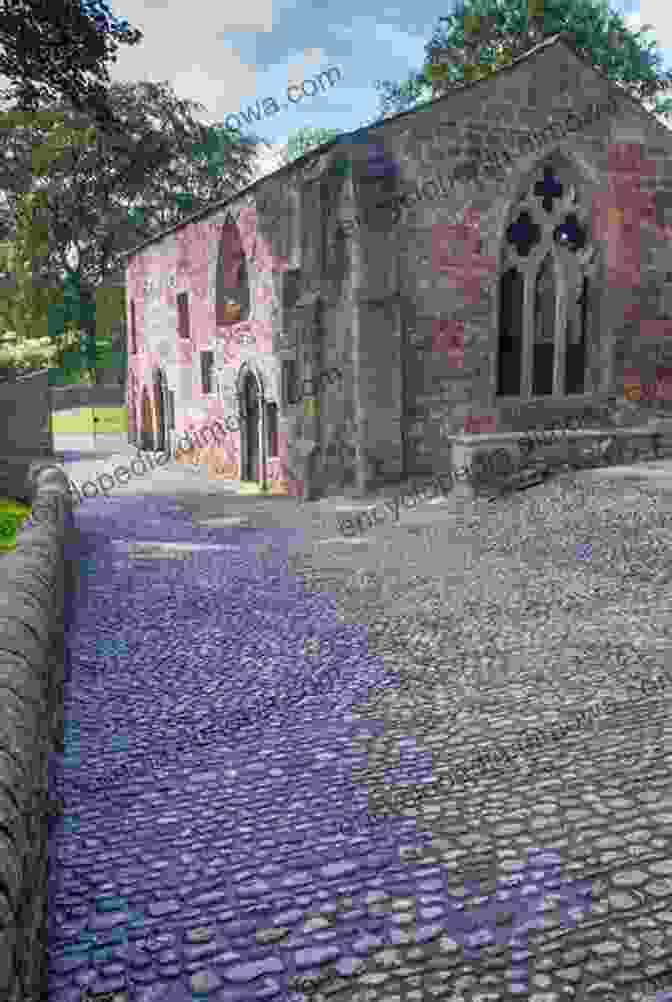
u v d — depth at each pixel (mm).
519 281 17078
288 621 8203
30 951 2896
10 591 5480
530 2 29406
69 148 39781
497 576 9578
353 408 15953
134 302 29906
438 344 16234
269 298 17734
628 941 3303
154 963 3334
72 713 6059
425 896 3672
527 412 17062
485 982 3125
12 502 17328
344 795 4668
